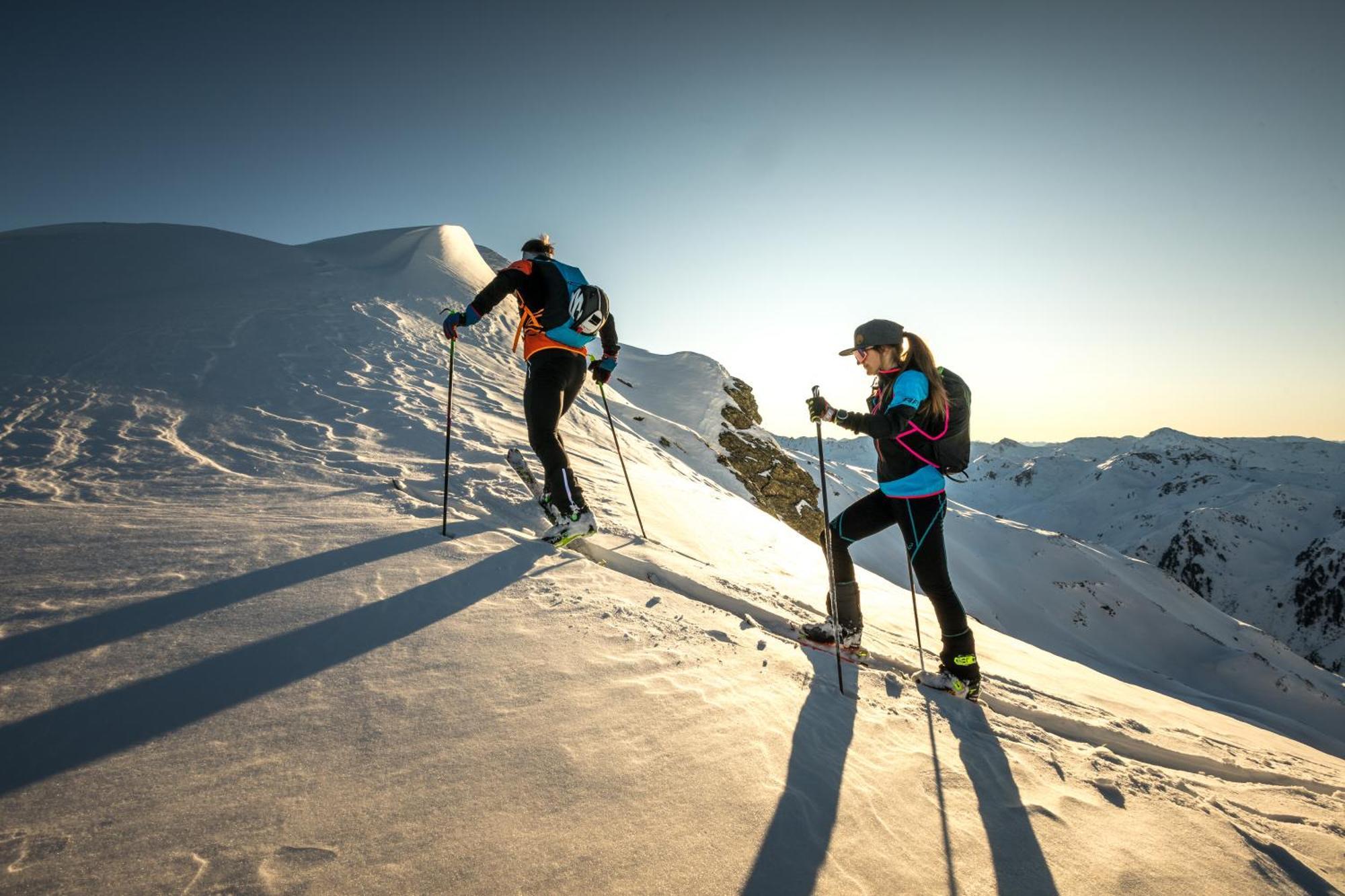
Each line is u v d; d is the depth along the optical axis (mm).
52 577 2662
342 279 16891
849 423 3475
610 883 1483
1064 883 1891
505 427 7980
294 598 2705
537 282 3932
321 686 2109
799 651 3439
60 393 6266
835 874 1680
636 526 5645
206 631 2363
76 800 1497
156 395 6656
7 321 8906
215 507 3957
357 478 4984
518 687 2262
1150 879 1996
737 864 1624
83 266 13367
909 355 3463
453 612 2793
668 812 1762
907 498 3469
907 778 2312
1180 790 2799
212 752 1726
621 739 2055
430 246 23922
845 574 3777
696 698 2432
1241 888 2051
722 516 9086
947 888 1755
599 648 2684
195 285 13250
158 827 1448
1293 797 3268
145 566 2867
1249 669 46656
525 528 4586
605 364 4688
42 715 1789
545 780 1795
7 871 1273
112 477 4484
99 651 2154
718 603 4070
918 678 3596
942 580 3502
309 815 1544
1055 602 53469
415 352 11289
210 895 1291
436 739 1907
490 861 1484
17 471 4398
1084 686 6527
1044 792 2469
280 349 9398
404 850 1479
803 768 2160
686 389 34188
